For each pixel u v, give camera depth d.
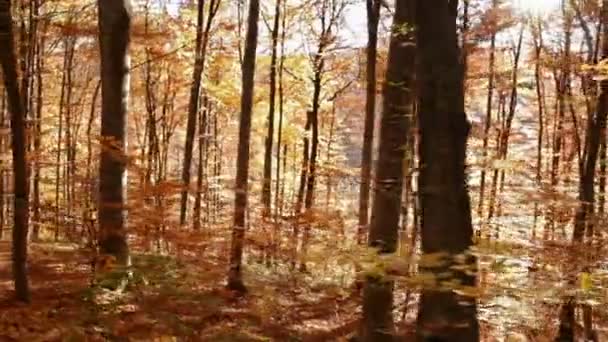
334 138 28.33
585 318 10.27
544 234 9.53
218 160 29.77
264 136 26.22
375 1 13.16
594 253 7.50
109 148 10.05
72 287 9.73
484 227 10.16
